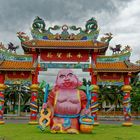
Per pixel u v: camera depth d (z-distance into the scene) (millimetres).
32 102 37094
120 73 37250
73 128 25672
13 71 37094
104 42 37562
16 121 52531
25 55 37969
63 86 26531
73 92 26422
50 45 36625
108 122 53656
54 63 37562
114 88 86438
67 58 37562
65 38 37906
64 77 26750
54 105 26234
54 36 37938
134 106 82312
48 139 21203
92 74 37219
